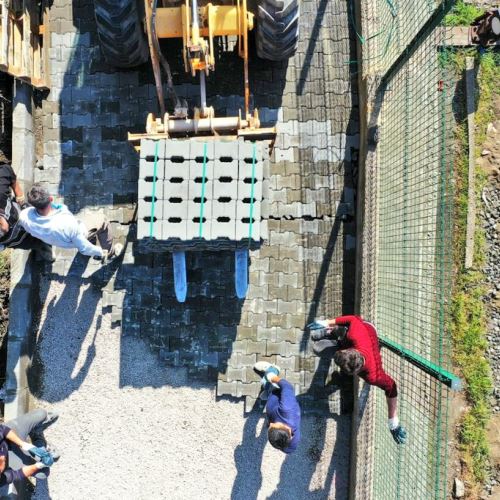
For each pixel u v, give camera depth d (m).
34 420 5.17
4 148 5.52
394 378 5.35
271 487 5.45
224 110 5.35
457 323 6.03
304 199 5.33
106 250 5.21
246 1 4.60
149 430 5.44
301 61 5.35
